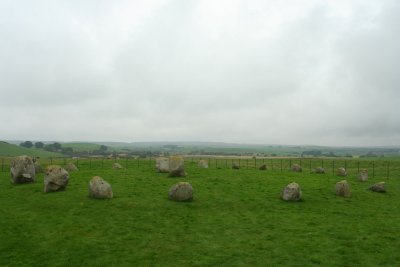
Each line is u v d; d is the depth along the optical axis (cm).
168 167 6144
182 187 4056
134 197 4106
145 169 6644
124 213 3531
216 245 2789
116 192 4325
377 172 8512
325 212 3834
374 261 2516
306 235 3041
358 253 2650
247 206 3994
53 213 3488
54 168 4356
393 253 2656
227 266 2417
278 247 2761
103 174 5650
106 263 2436
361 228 3262
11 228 3066
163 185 4856
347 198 4572
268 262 2484
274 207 3994
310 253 2648
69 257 2519
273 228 3228
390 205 4291
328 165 11225
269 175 6156
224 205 3994
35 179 4953
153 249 2686
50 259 2486
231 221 3412
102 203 3825
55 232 2984
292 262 2489
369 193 4978
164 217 3462
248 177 5806
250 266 2420
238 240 2905
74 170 6469
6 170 6981
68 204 3766
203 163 7406
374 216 3722
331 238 2972
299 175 6353
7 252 2588
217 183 5153
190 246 2759
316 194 4691
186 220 3400
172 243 2814
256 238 2956
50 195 4112
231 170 6706
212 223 3338
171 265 2416
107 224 3209
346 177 6519
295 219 3528
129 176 5509
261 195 4516
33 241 2788
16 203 3847
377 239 2956
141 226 3180
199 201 4094
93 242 2788
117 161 9269
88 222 3250
